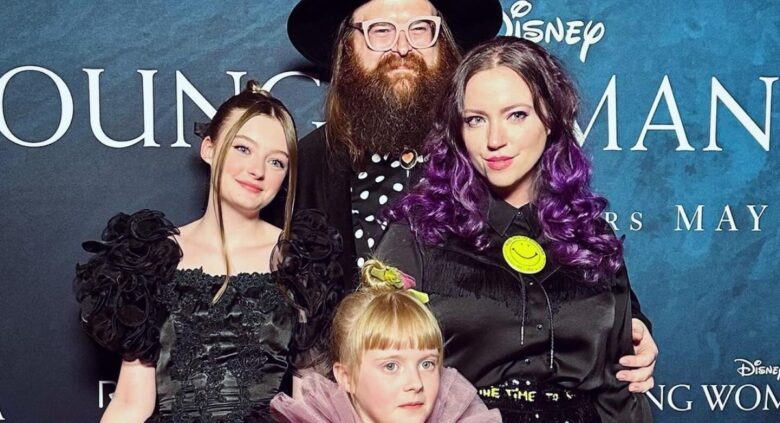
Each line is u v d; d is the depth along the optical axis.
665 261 2.78
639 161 2.75
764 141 2.81
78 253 2.54
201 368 1.88
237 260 1.96
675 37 2.75
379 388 1.67
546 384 1.80
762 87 2.80
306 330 1.92
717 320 2.81
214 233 1.99
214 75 2.57
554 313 1.79
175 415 1.85
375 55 2.20
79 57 2.53
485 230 1.86
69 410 2.55
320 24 2.36
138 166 2.56
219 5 2.57
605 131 2.73
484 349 1.78
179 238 1.98
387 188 2.25
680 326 2.79
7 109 2.51
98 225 2.55
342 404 1.71
